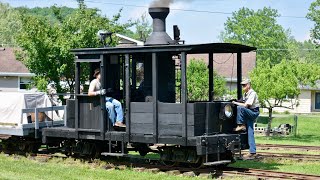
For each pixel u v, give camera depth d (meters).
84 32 21.30
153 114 13.01
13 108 15.64
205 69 26.98
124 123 14.00
